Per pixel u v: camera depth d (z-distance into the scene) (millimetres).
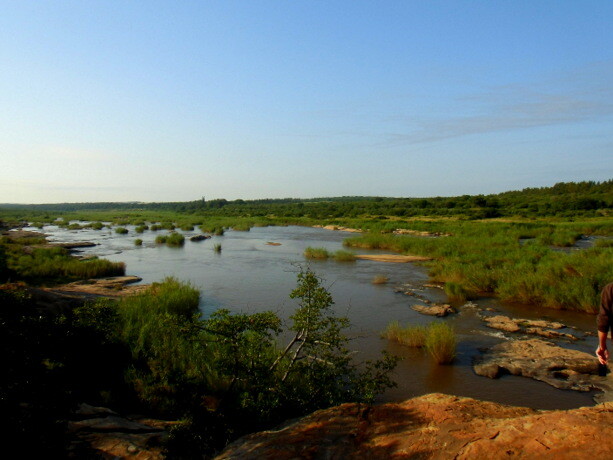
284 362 7824
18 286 10773
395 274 22750
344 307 15398
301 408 6500
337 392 6695
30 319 4383
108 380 7016
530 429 3311
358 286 19406
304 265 26000
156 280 21312
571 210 77000
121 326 9797
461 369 9609
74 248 35719
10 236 43594
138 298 13328
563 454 2881
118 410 6410
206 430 5352
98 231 57156
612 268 16188
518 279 16766
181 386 6203
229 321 6312
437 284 19688
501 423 3562
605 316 4141
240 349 6480
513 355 10273
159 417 6477
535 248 26156
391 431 3852
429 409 4254
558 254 23062
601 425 3174
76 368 4637
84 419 5484
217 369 6547
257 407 6191
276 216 95125
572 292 14859
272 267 25438
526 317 13938
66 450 4293
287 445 3773
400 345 11242
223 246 37906
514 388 8625
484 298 16734
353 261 27797
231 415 6117
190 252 33281
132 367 7547
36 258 23984
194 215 109125
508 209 83938
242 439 4359
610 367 9375
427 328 11820
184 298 14484
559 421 3346
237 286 19547
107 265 22688
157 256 30766
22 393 3979
